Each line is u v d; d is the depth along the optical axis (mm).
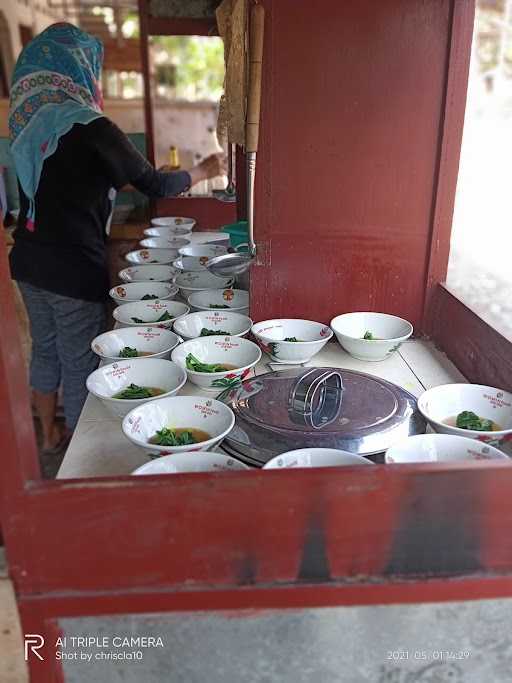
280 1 1084
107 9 3525
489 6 2436
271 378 1072
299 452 780
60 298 1833
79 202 1772
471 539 618
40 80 1695
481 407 965
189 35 2170
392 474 596
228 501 595
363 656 671
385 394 1014
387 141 1185
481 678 689
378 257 1263
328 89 1146
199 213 2434
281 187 1205
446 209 1229
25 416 604
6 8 2908
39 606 621
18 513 587
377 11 1102
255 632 651
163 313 1407
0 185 2320
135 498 588
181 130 4051
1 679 700
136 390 1014
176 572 619
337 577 631
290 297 1287
